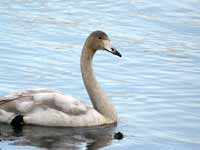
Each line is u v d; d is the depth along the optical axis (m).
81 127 17.70
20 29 26.11
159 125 18.14
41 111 17.58
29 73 21.61
